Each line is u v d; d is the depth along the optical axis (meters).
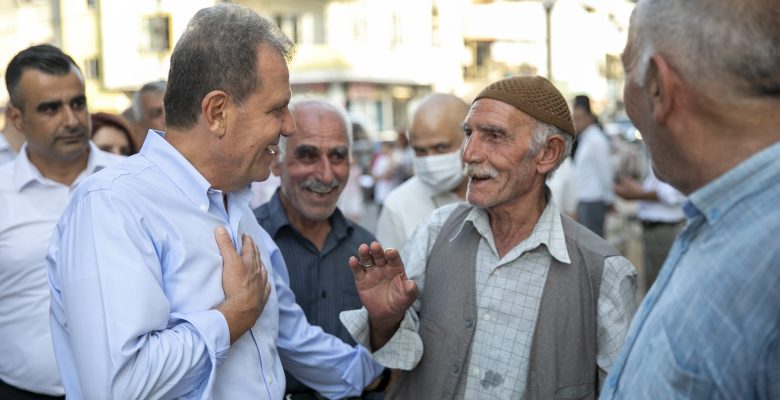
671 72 1.27
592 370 1.96
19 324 2.74
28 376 2.73
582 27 29.66
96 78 29.03
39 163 2.95
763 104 1.21
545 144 2.05
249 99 1.75
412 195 3.59
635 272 2.02
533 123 2.03
